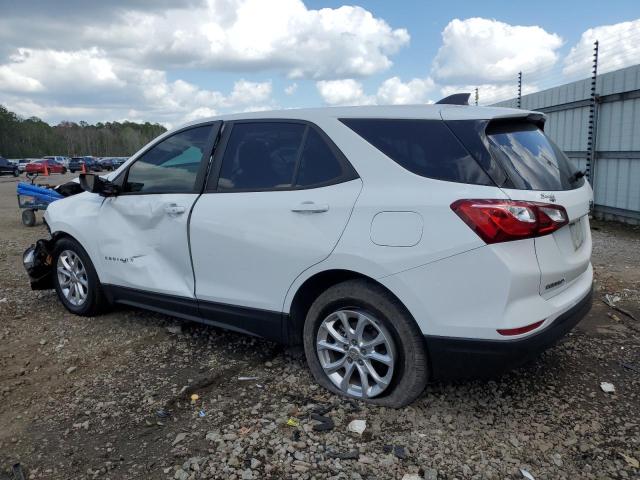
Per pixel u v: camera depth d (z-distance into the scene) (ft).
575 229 10.71
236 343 14.14
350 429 9.82
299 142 11.47
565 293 10.11
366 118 10.81
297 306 11.35
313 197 10.78
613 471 8.65
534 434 9.70
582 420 10.11
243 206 11.79
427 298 9.43
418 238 9.46
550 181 10.03
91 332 15.15
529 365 12.41
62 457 9.34
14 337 14.90
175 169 13.65
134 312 16.74
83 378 12.31
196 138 13.43
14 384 12.07
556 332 9.60
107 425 10.31
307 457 9.11
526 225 9.02
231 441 9.61
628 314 15.51
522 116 10.58
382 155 10.28
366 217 10.00
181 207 13.00
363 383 10.57
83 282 16.22
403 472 8.68
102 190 14.82
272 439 9.62
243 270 11.84
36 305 17.76
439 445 9.38
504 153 9.64
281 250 11.08
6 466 9.14
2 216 46.70
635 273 20.22
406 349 9.90
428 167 9.83
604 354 12.96
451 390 11.24
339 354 11.24
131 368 12.77
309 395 11.16
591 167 34.47
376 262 9.78
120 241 14.61
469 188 9.32
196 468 8.87
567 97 36.91
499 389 11.30
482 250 8.99
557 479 8.50
